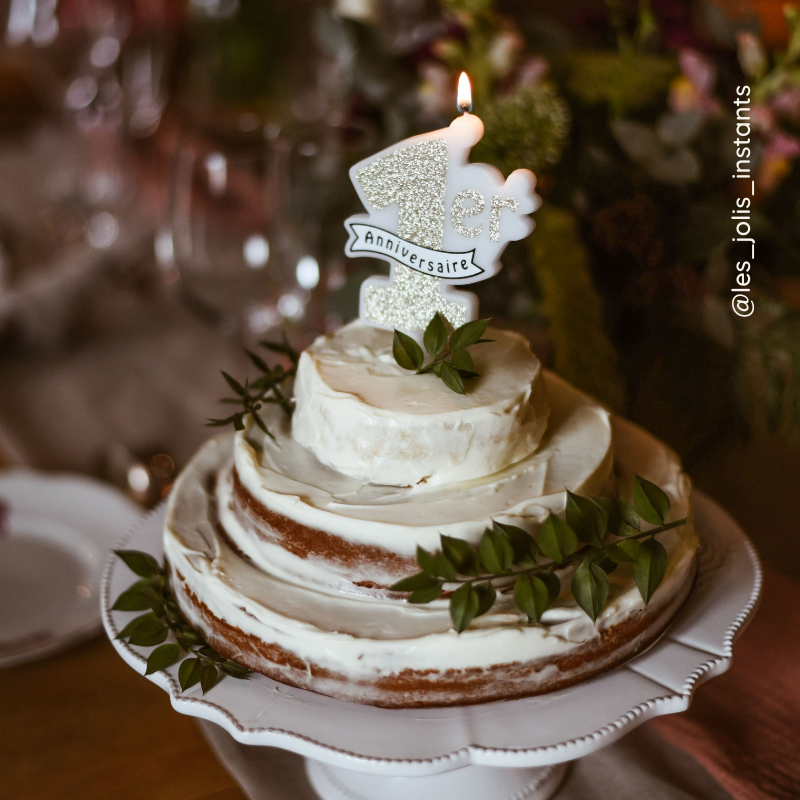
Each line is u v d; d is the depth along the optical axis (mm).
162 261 1014
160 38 1429
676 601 622
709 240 790
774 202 806
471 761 553
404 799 622
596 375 753
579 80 808
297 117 1293
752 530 830
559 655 573
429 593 554
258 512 606
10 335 983
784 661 699
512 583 583
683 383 830
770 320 798
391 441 589
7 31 1414
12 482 825
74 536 793
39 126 1772
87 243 1231
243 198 960
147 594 634
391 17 1109
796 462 891
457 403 591
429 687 571
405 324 632
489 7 829
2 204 1335
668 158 780
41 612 734
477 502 585
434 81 840
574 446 625
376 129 896
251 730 564
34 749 656
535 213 755
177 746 661
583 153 805
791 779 628
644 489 586
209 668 592
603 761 647
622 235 810
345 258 912
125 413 919
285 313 962
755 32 816
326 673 575
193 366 986
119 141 1397
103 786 638
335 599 586
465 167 594
